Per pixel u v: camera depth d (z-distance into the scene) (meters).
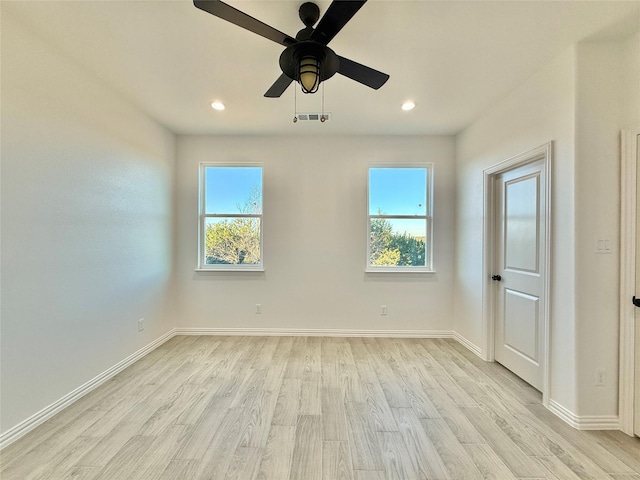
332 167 3.86
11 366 1.85
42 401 2.04
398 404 2.28
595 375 2.01
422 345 3.57
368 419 2.09
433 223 3.86
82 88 2.38
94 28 1.91
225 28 1.90
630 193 1.95
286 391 2.46
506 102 2.77
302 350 3.38
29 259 1.96
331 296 3.87
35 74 1.99
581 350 2.01
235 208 3.96
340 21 1.44
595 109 2.00
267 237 3.87
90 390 2.45
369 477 1.58
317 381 2.64
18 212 1.90
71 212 2.29
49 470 1.61
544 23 1.84
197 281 3.88
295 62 1.66
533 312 2.54
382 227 3.94
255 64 2.29
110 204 2.71
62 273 2.21
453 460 1.71
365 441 1.86
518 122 2.60
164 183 3.60
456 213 3.80
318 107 3.02
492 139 3.00
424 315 3.87
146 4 1.71
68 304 2.26
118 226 2.81
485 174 3.12
